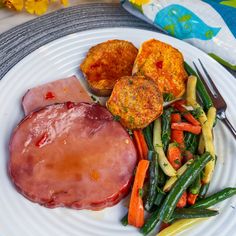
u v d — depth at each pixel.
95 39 0.37
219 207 0.29
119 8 0.41
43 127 0.29
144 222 0.27
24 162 0.27
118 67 0.34
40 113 0.29
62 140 0.28
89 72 0.34
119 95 0.31
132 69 0.34
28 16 0.40
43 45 0.36
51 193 0.27
